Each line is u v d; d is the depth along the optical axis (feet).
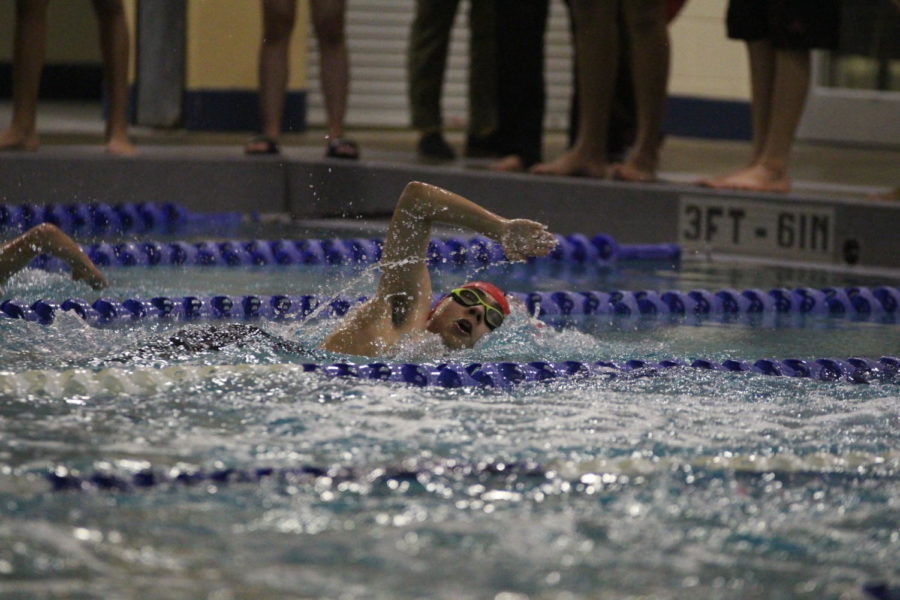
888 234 45.01
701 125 80.18
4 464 18.12
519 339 29.78
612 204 50.06
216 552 15.15
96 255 40.32
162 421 20.67
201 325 30.42
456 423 21.35
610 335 32.04
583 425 21.63
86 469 18.02
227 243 42.80
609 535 16.29
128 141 53.88
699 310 36.86
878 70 72.49
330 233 49.34
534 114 58.49
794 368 27.27
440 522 16.51
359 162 54.75
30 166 49.90
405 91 78.74
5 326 27.63
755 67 49.90
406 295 27.71
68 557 14.79
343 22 55.83
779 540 16.33
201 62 69.67
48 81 90.99
